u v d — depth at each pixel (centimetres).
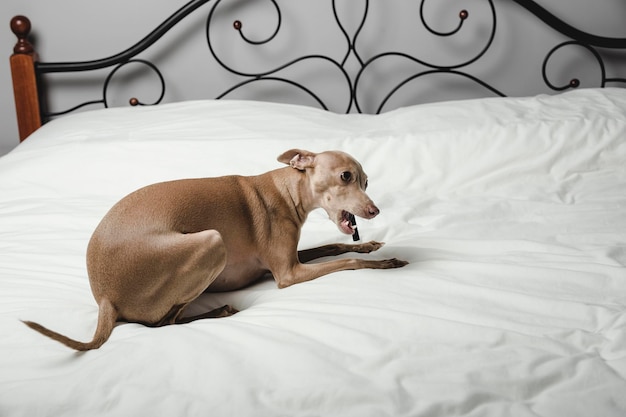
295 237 148
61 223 183
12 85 283
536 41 292
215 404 97
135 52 275
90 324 127
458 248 163
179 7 281
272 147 214
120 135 229
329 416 95
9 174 213
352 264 146
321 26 284
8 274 149
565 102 243
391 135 223
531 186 209
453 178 213
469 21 287
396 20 285
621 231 168
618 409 94
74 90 285
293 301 133
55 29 280
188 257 124
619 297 133
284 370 104
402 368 104
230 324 121
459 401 96
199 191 137
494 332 114
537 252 158
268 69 288
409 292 134
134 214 127
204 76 288
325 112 253
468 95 297
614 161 217
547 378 102
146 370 105
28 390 102
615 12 293
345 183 142
